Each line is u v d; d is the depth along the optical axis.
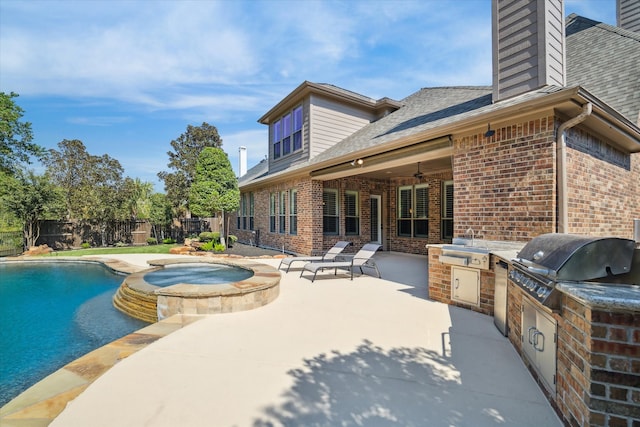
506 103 5.30
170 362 3.14
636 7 10.42
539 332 2.63
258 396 2.54
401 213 12.62
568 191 4.71
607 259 2.19
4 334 5.09
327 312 4.80
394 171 10.88
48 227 16.06
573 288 1.90
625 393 1.66
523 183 4.82
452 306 5.07
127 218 18.33
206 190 14.55
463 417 2.27
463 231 5.64
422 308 4.97
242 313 4.77
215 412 2.33
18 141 18.08
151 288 5.91
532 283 2.54
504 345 3.55
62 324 5.50
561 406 2.18
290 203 12.37
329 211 11.60
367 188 12.50
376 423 2.21
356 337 3.80
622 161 6.56
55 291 7.89
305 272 8.26
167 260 9.39
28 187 14.48
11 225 14.46
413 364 3.10
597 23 8.99
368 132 10.98
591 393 1.74
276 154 14.36
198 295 4.74
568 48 8.93
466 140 5.61
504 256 3.71
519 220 4.86
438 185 11.05
